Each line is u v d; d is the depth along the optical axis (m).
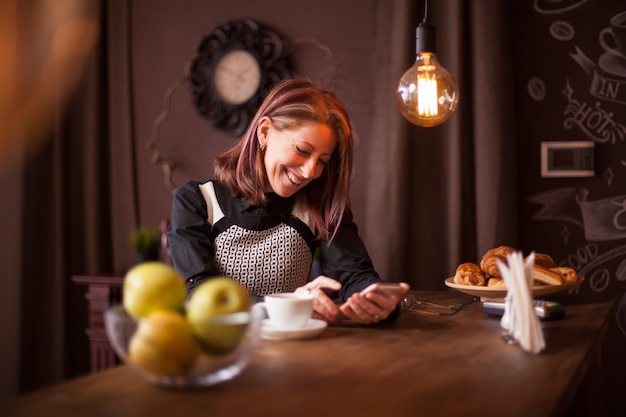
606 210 2.92
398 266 3.05
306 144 1.69
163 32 3.63
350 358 1.12
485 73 2.96
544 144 2.98
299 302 1.29
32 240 3.62
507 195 2.94
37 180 3.63
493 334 1.36
